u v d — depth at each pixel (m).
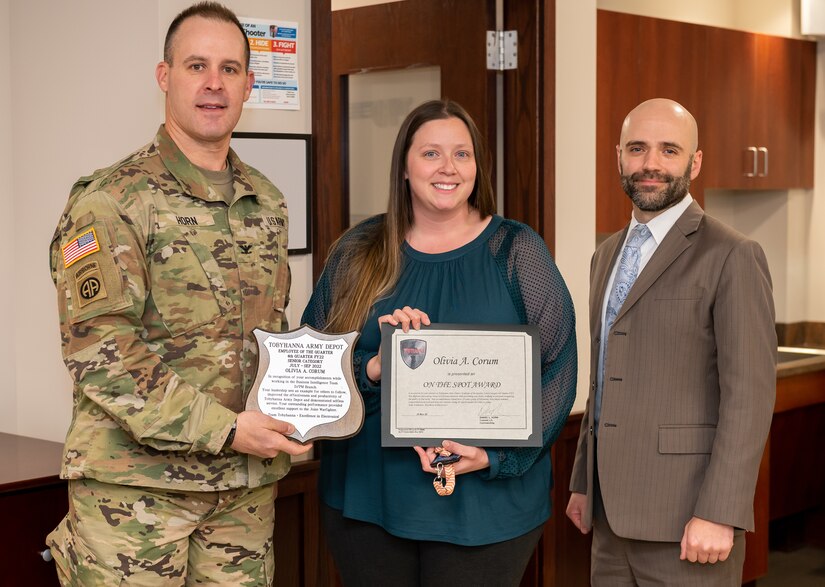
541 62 3.45
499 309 2.14
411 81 3.87
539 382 2.10
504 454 2.09
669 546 2.29
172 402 1.97
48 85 2.92
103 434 2.03
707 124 4.65
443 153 2.14
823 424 4.93
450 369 2.08
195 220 2.09
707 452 2.24
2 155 3.07
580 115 3.63
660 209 2.35
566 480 3.63
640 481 2.29
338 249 2.34
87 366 1.95
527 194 3.50
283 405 2.07
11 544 2.43
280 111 2.80
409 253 2.22
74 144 2.84
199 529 2.15
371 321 2.21
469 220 2.24
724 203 5.43
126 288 1.96
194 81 2.08
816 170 5.29
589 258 3.70
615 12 4.14
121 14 2.64
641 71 4.27
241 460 2.12
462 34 3.61
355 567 2.21
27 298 3.06
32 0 2.96
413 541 2.16
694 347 2.25
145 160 2.09
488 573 2.11
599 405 2.46
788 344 5.32
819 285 5.33
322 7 2.84
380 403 2.12
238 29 2.15
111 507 2.03
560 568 3.62
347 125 4.13
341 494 2.22
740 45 4.79
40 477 2.46
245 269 2.15
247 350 2.14
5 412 3.12
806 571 4.47
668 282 2.28
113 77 2.69
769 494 4.66
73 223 2.00
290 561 2.90
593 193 3.70
